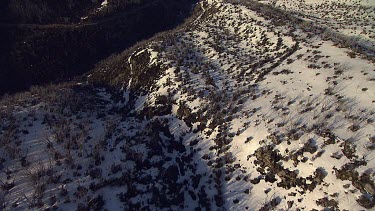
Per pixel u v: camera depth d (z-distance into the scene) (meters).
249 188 19.20
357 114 19.22
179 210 19.59
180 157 23.30
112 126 26.20
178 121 26.33
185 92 28.05
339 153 17.41
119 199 19.39
